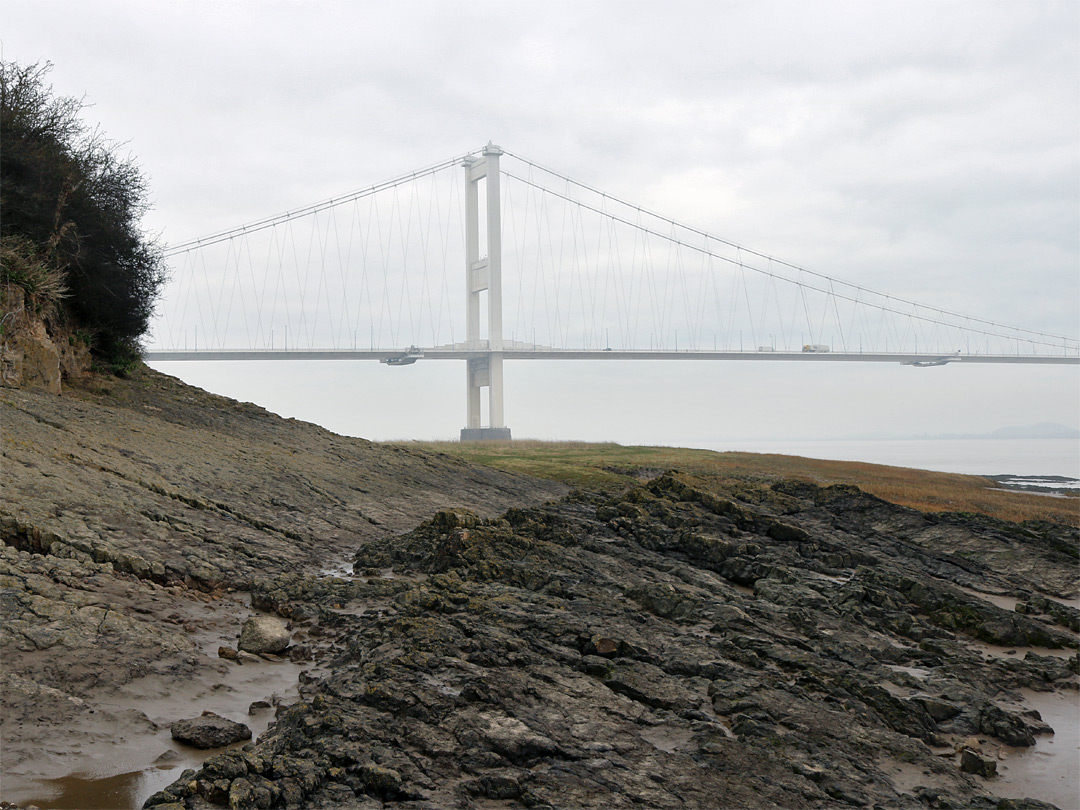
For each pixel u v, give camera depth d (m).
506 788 5.93
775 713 8.22
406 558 14.77
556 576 12.88
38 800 5.57
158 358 104.44
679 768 6.58
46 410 18.64
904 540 22.36
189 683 8.00
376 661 7.99
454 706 7.10
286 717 6.89
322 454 25.59
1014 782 8.00
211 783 5.49
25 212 22.95
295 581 11.87
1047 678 11.62
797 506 24.03
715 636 10.93
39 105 25.36
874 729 8.34
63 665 7.64
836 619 12.55
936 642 12.41
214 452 20.66
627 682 8.41
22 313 21.41
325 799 5.54
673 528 17.98
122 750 6.48
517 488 29.81
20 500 12.02
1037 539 22.20
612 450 57.41
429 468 28.67
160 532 12.87
